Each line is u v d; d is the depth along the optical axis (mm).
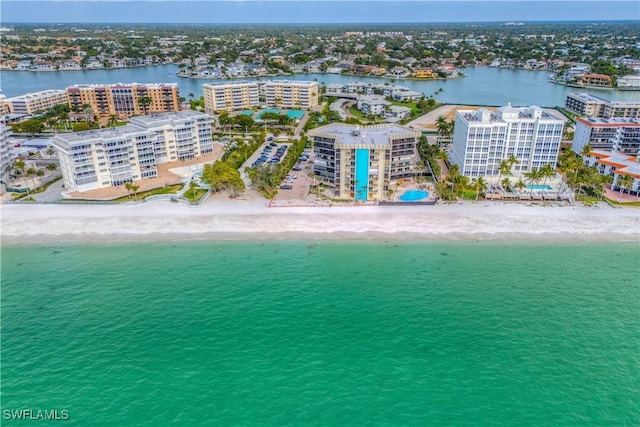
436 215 162375
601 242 146000
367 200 173875
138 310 113688
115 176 186375
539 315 111625
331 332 105875
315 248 142125
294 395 89000
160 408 86188
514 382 91938
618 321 109375
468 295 119500
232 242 146000
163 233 151625
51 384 91375
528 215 162750
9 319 110188
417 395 88938
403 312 112750
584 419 83812
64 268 132250
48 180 193750
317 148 184875
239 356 98750
